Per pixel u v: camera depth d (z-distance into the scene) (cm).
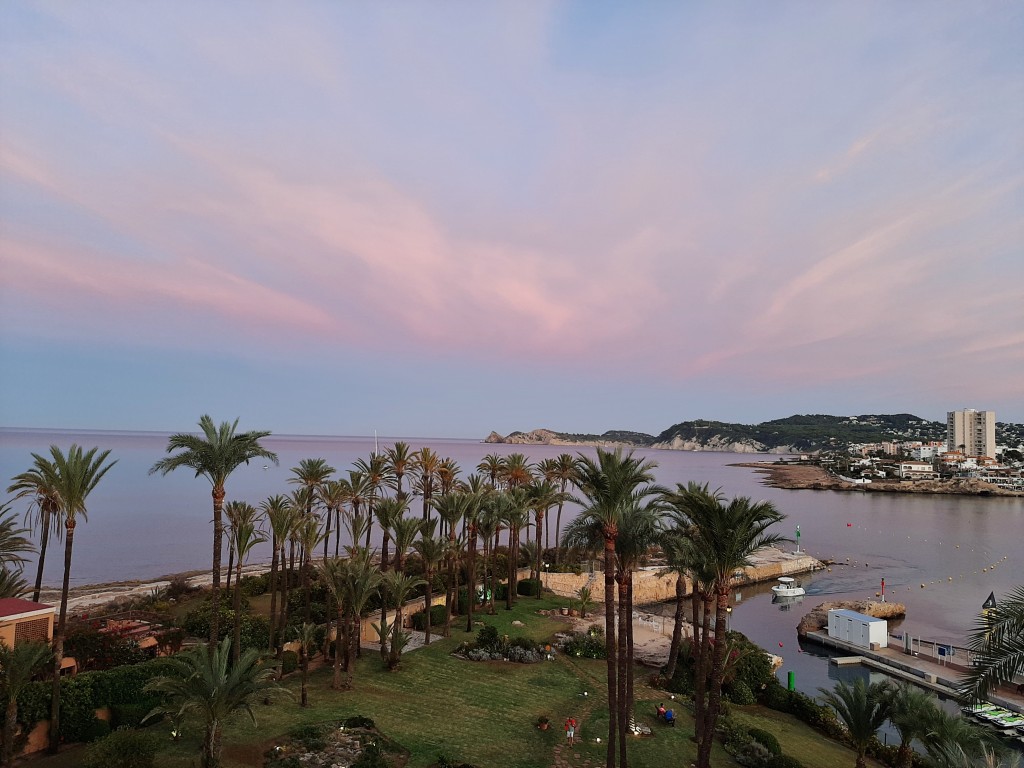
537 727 3262
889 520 17650
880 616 7619
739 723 3512
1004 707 4450
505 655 4422
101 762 2162
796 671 5606
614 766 2631
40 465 2814
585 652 4628
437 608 5266
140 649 3522
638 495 3088
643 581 7950
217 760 2377
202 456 3241
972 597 8862
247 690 2378
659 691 4009
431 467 7112
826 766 3238
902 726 3128
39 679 2981
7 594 3781
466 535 6172
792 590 8762
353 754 2645
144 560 9125
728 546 2659
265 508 5547
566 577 7300
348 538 11400
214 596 3269
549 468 7775
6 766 2397
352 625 3988
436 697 3572
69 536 2808
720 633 2712
